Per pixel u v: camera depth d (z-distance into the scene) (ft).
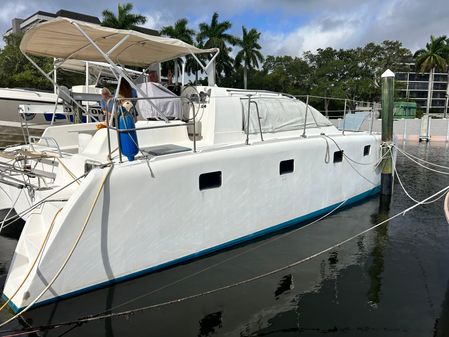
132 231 12.81
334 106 163.53
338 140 21.53
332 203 21.85
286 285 14.06
